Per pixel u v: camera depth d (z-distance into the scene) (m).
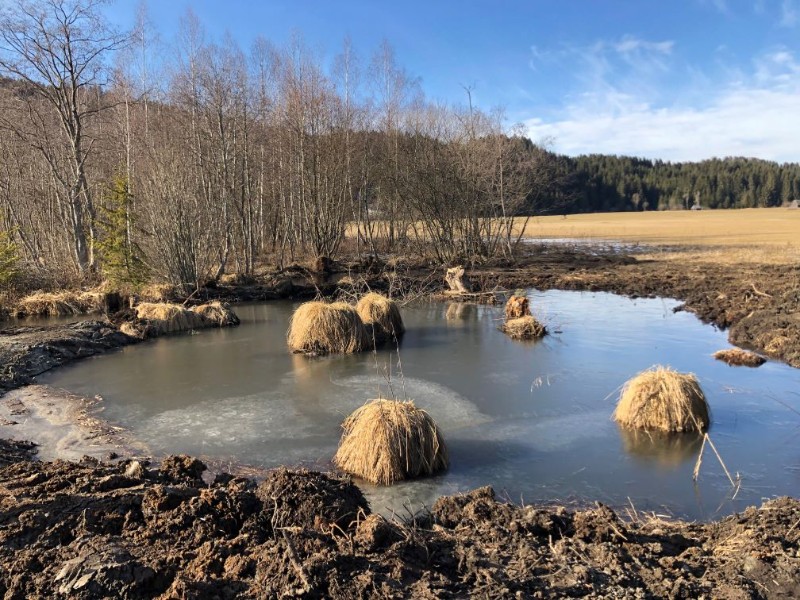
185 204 17.39
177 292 16.56
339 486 4.83
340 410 7.68
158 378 9.29
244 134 21.58
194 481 5.29
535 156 29.45
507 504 4.79
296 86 25.06
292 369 9.75
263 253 28.69
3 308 14.80
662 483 5.59
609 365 9.75
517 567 3.76
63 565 3.62
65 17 19.78
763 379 8.84
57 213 23.91
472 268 24.16
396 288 18.16
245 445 6.57
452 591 3.45
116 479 4.95
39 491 4.82
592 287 18.97
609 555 3.92
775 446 6.39
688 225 55.12
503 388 8.57
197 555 3.85
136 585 3.44
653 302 16.22
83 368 9.96
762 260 24.94
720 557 3.95
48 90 20.81
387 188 29.80
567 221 65.81
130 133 20.80
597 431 6.91
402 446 5.69
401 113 29.89
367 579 3.43
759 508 4.81
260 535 4.18
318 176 26.44
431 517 4.82
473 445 6.54
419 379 9.08
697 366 9.62
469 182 26.17
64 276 18.42
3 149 22.66
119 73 22.55
